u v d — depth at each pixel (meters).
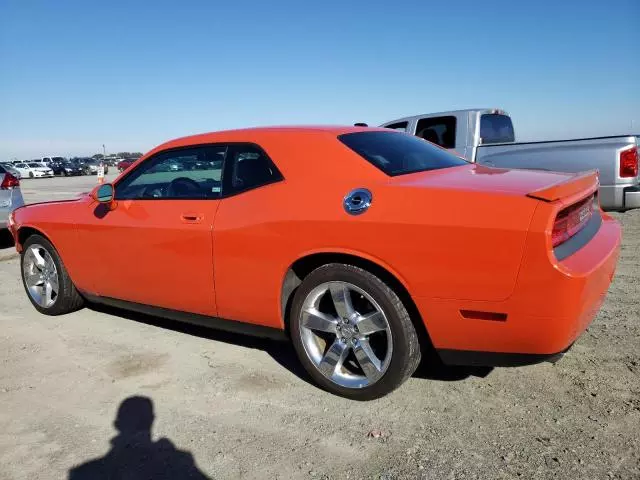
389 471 2.50
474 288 2.63
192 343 4.20
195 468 2.61
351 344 3.12
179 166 3.87
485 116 8.48
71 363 3.91
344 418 2.98
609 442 2.61
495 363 2.80
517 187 2.77
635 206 6.50
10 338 4.47
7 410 3.25
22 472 2.64
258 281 3.34
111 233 4.15
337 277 3.04
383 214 2.84
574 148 6.88
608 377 3.24
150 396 3.35
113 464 2.68
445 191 2.77
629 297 4.66
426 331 2.95
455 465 2.51
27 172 47.00
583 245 2.75
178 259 3.72
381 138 3.69
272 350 3.99
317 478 2.48
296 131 3.52
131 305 4.32
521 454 2.56
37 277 5.11
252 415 3.06
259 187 3.40
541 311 2.52
